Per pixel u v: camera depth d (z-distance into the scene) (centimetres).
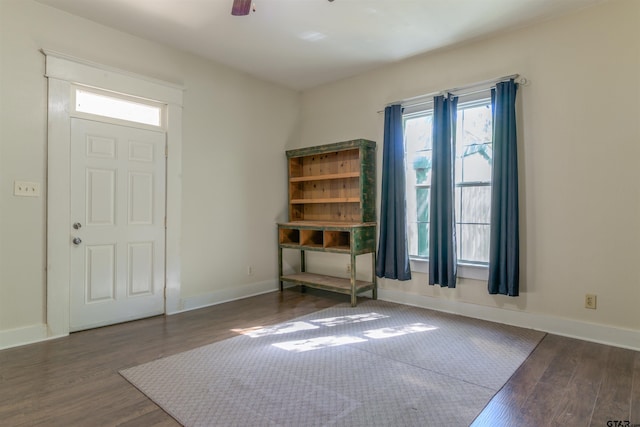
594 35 296
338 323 344
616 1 286
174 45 373
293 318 360
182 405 200
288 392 214
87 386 221
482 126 364
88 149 323
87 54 321
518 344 289
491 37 350
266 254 477
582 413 192
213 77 415
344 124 468
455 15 310
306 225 444
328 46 372
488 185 359
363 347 284
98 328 329
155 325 339
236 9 251
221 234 425
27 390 215
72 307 315
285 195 501
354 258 400
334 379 231
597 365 250
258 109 465
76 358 262
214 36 352
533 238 326
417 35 347
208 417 189
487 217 360
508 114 327
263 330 325
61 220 307
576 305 306
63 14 308
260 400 205
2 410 194
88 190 323
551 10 302
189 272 395
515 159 325
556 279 315
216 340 300
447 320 352
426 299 396
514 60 336
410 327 332
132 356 266
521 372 240
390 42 362
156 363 254
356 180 450
